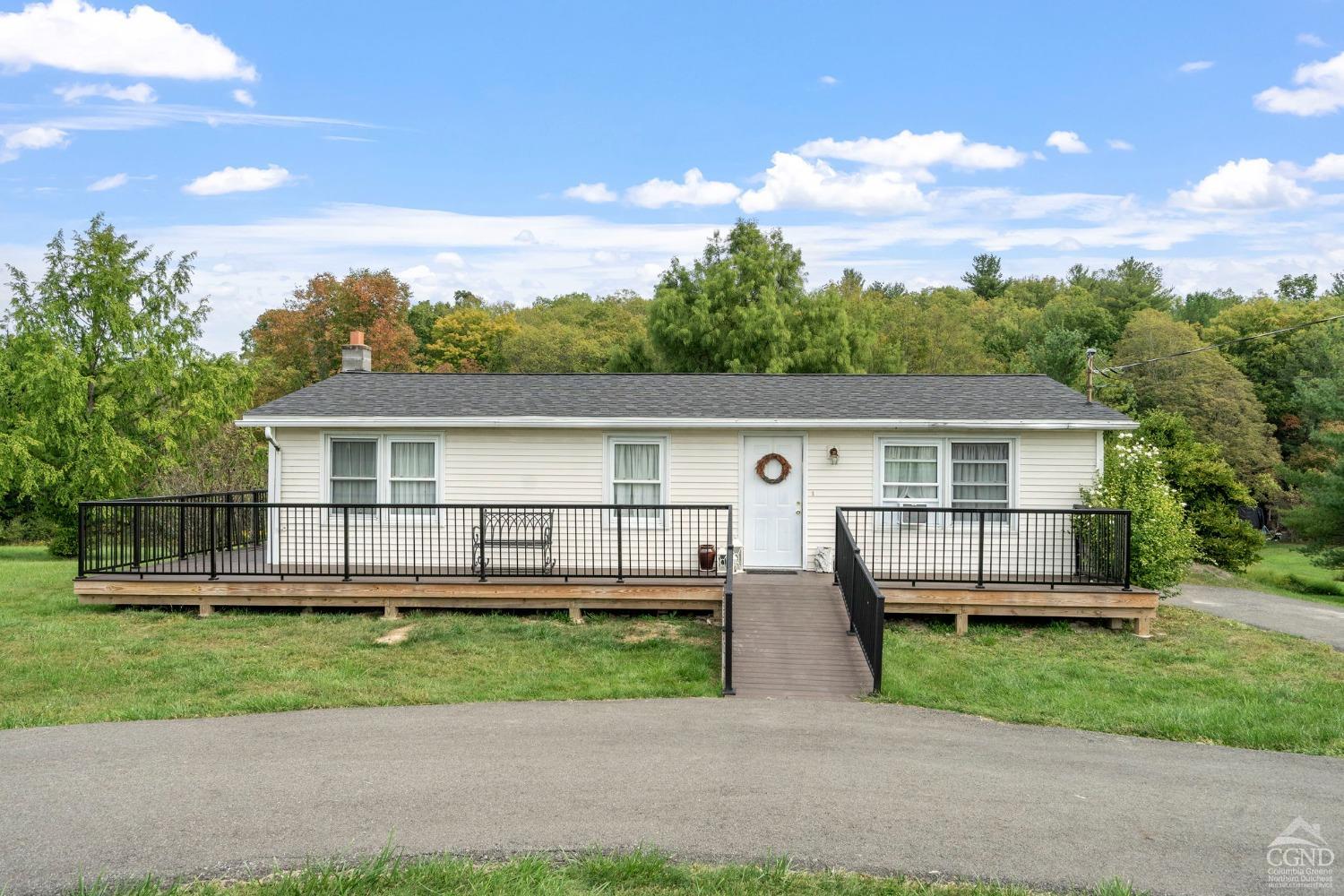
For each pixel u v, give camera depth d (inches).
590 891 203.8
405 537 591.5
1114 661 454.9
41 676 397.1
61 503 1019.9
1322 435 1223.5
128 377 1055.6
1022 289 3161.9
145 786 264.7
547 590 519.5
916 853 225.3
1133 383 1776.6
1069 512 504.7
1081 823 245.9
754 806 253.1
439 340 2110.0
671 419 573.3
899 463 586.2
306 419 579.8
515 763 285.7
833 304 1444.4
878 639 383.2
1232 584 901.2
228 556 576.7
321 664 423.2
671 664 426.6
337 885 203.0
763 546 592.4
